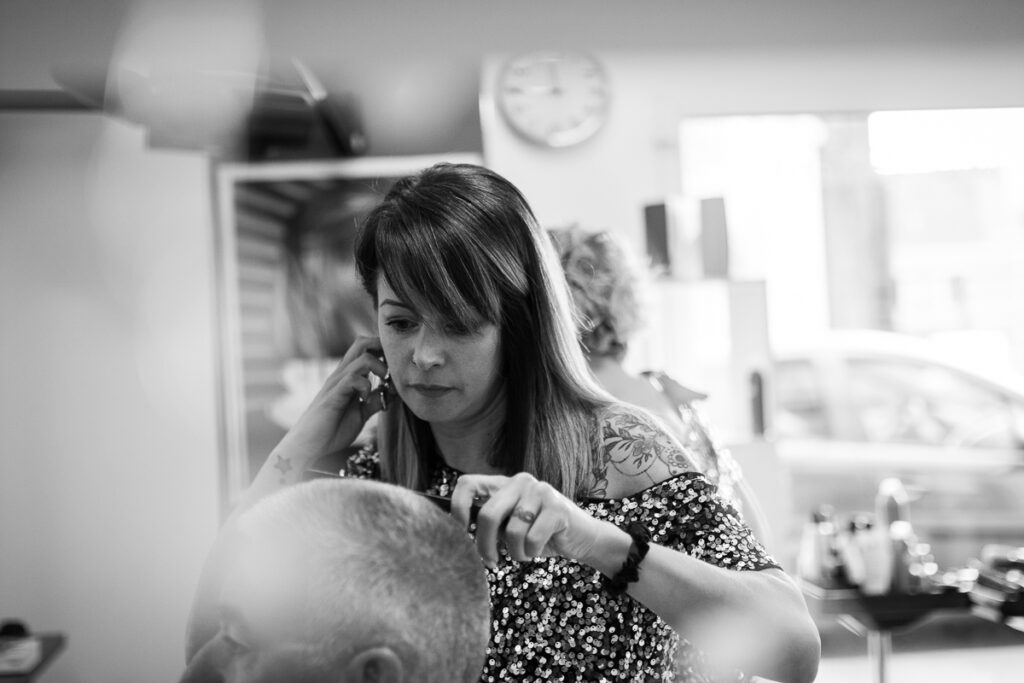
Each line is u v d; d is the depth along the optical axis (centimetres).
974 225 481
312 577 72
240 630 72
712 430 197
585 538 94
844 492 484
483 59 410
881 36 429
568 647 114
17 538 410
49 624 411
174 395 413
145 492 413
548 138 418
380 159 410
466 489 92
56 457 411
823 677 421
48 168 405
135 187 408
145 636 413
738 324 357
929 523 477
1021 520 477
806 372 491
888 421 490
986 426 486
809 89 430
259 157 407
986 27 429
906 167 473
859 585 321
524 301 111
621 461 115
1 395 409
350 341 414
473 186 110
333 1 383
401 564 74
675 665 116
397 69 398
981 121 450
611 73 422
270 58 376
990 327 493
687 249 359
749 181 460
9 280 407
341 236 412
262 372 414
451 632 75
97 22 371
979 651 447
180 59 369
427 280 104
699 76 427
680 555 99
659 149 427
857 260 485
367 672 72
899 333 497
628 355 211
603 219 424
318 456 126
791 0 425
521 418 115
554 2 412
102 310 411
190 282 412
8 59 374
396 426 126
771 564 108
